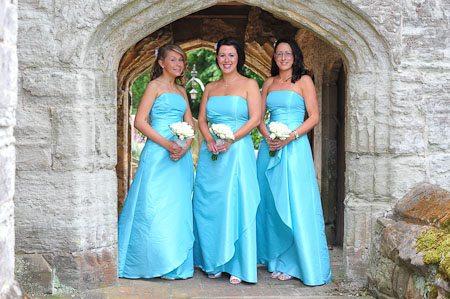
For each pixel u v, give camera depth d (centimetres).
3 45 239
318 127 672
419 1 428
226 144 442
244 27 823
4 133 245
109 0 396
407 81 430
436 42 431
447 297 282
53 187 402
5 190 246
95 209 413
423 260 308
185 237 457
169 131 461
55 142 400
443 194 372
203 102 472
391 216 411
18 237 401
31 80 398
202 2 417
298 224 443
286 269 461
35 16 396
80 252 405
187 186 468
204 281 451
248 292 418
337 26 429
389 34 423
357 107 441
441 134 434
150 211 447
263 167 479
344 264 454
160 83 466
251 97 454
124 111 935
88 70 405
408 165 434
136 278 450
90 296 394
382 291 383
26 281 389
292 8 427
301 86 461
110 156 423
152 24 418
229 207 441
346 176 460
